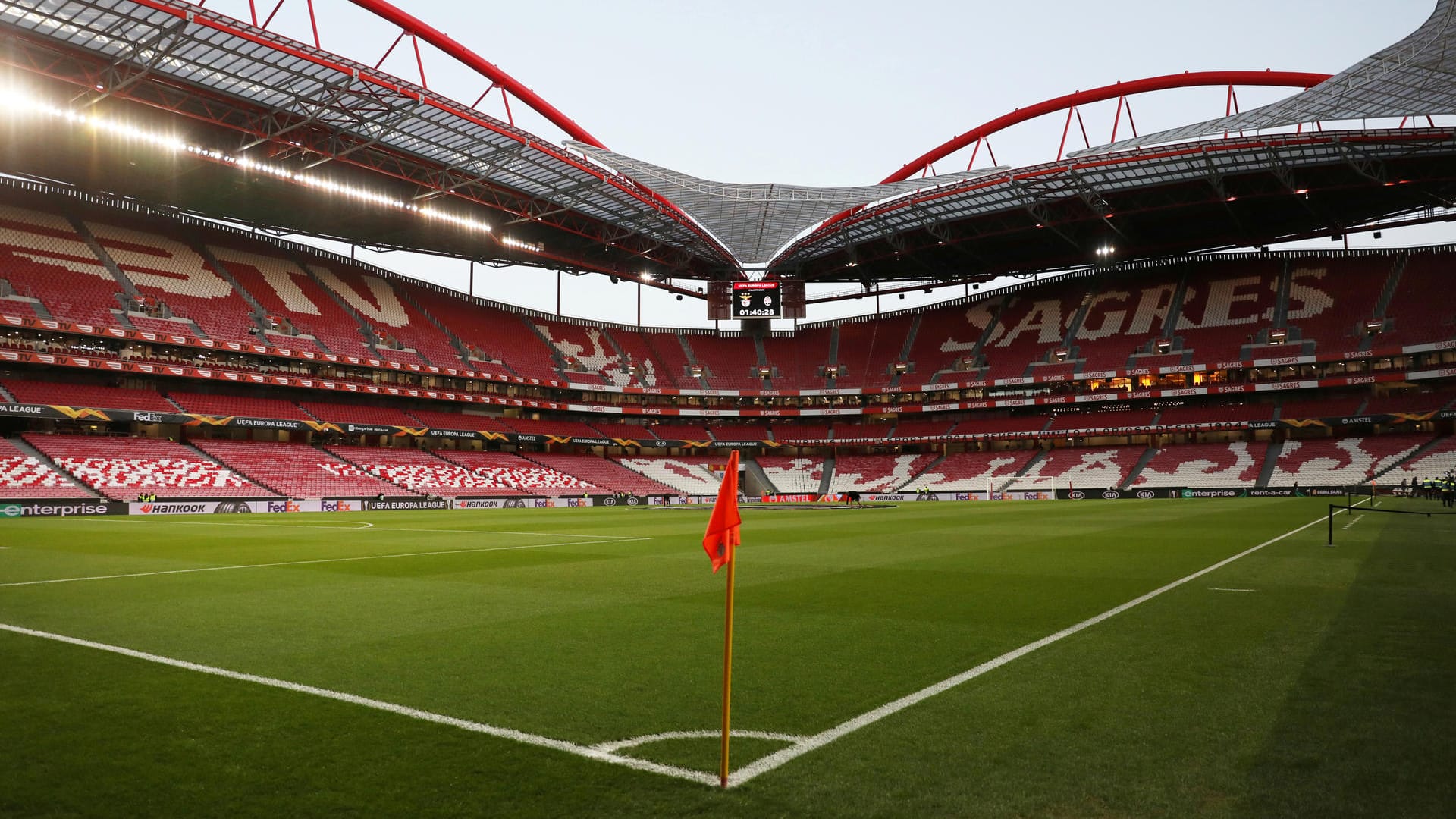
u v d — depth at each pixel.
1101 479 63.34
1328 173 54.41
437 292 73.50
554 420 74.44
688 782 4.76
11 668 7.67
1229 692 6.55
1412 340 58.47
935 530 27.33
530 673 7.47
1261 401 64.69
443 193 51.22
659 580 14.40
